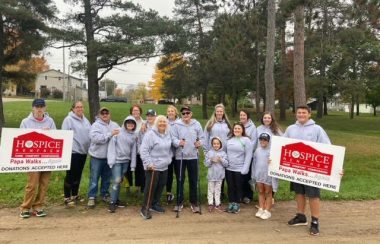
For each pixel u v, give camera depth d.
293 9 14.06
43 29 19.98
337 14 25.30
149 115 7.93
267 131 7.84
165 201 7.96
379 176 11.35
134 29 20.59
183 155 7.45
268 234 6.21
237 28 25.89
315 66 31.67
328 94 37.16
